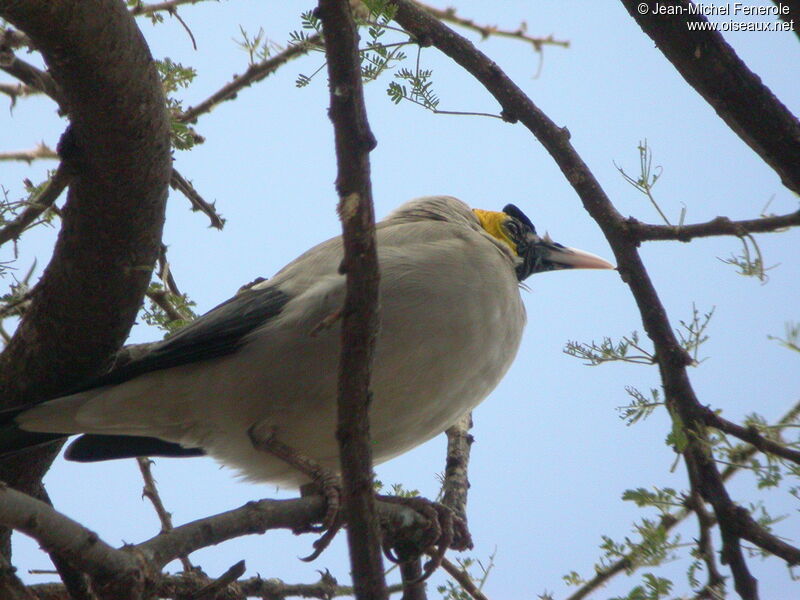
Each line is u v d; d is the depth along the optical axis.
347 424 6.77
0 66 10.18
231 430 10.21
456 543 10.12
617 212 9.99
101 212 8.77
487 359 10.27
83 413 10.12
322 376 9.72
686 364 9.30
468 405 10.51
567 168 10.34
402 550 9.70
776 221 8.91
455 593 9.30
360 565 6.71
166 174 8.84
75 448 11.12
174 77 10.52
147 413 10.22
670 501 8.93
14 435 10.09
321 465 9.75
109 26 7.75
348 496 6.77
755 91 8.72
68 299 9.34
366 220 6.43
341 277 9.78
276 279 10.44
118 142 8.35
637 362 9.55
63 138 8.48
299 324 9.73
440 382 10.01
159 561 6.97
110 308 9.41
